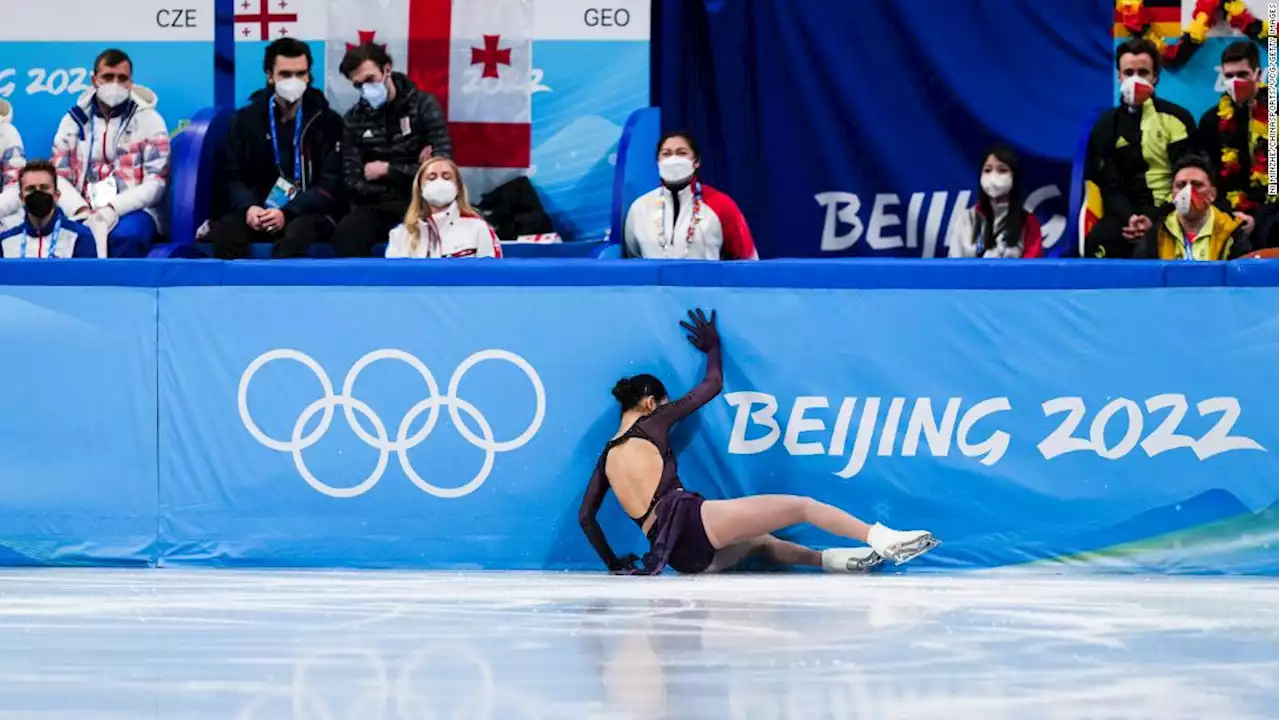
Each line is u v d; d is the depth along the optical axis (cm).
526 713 1187
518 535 2623
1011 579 2402
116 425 2650
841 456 2597
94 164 3297
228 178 3309
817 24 3431
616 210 3152
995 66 3425
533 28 3419
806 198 3491
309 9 3450
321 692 1284
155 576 2434
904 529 2588
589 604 1966
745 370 2606
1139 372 2569
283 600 2031
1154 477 2567
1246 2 3325
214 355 2645
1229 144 3244
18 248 3155
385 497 2631
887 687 1302
